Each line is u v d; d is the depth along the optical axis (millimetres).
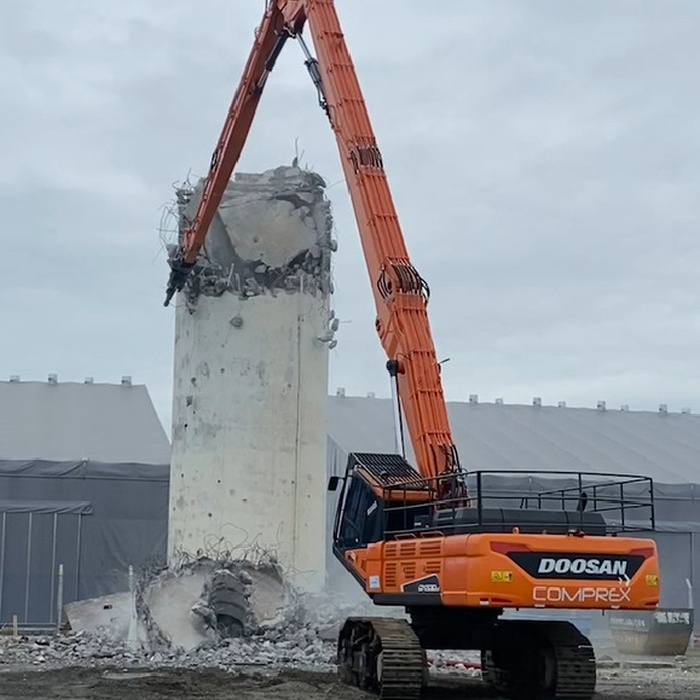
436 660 24172
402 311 17734
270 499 29031
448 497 16875
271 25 24188
